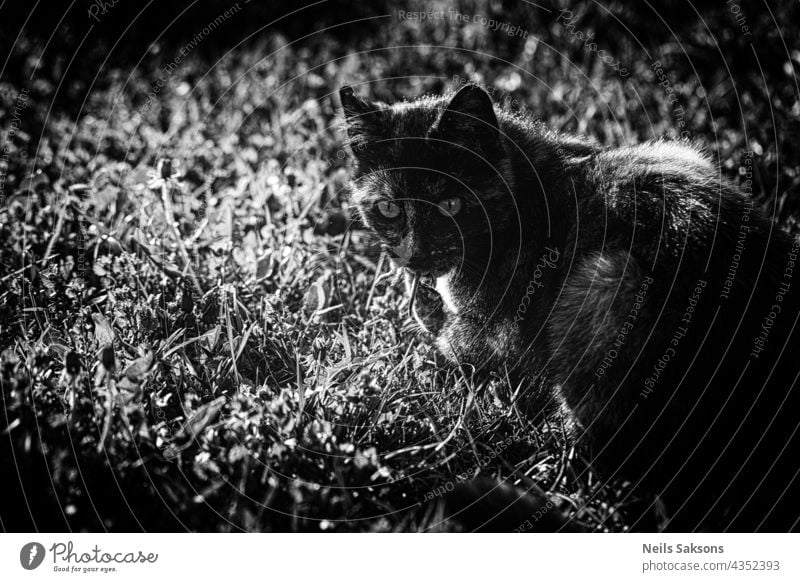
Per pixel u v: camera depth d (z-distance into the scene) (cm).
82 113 639
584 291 335
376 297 409
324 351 352
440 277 390
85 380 296
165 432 283
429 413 327
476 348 381
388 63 704
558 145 393
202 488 272
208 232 420
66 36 728
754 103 584
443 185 365
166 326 347
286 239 428
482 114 360
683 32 671
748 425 306
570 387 335
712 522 296
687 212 326
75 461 270
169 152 532
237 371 321
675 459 311
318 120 590
